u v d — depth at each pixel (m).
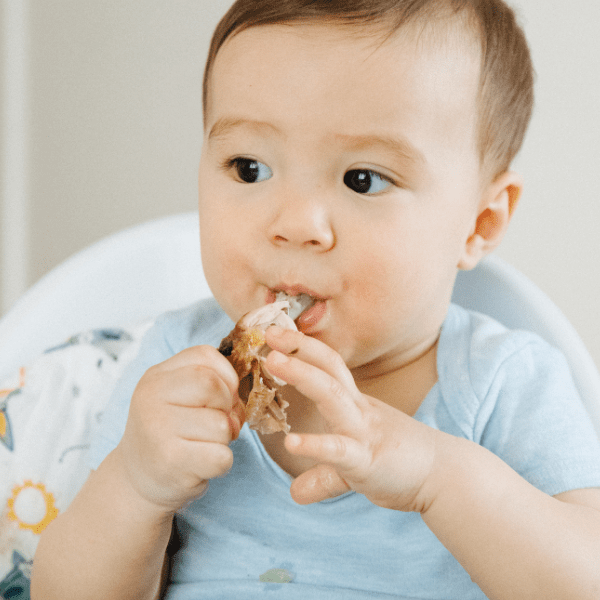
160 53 1.55
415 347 0.71
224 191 0.62
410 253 0.60
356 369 0.71
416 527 0.67
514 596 0.59
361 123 0.57
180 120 1.57
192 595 0.71
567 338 0.88
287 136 0.58
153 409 0.56
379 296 0.60
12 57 1.68
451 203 0.62
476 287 0.97
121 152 1.64
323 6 0.58
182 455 0.55
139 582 0.66
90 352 0.99
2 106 1.70
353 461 0.53
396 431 0.56
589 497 0.64
